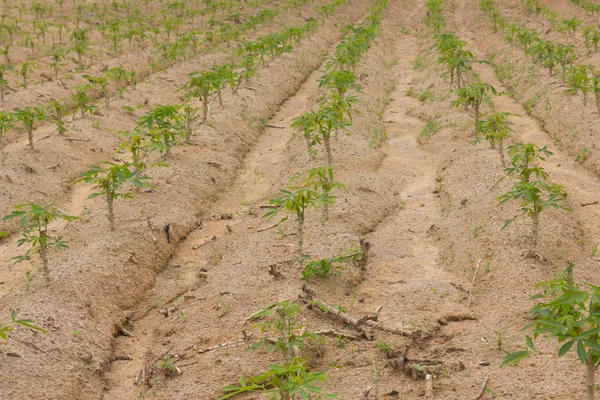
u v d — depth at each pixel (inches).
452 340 279.4
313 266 333.4
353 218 417.4
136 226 411.5
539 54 813.9
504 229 376.8
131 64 949.8
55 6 1237.1
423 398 232.5
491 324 288.7
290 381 182.5
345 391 243.4
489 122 511.5
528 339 188.2
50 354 275.9
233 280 347.3
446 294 327.6
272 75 855.1
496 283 326.0
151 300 356.5
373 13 1366.9
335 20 1445.6
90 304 323.0
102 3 1322.6
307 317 299.7
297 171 520.1
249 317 302.8
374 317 301.1
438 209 457.7
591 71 785.6
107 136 642.2
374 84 828.0
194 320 318.0
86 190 530.0
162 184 483.2
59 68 915.4
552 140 609.3
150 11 1365.7
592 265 351.6
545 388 228.1
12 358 265.9
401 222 437.7
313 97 804.6
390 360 261.4
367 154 567.5
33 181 514.0
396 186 503.2
